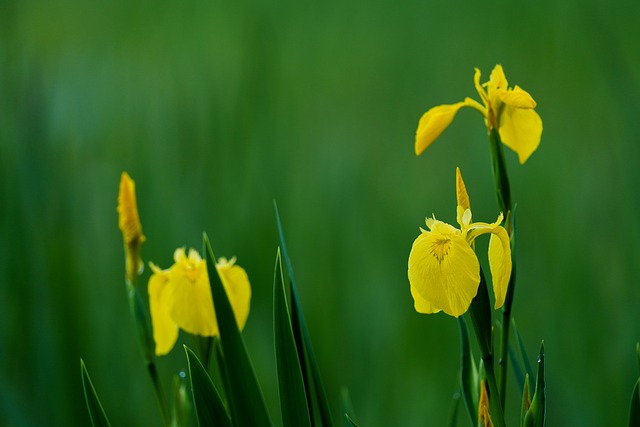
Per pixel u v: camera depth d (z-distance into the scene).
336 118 6.92
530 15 7.81
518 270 4.80
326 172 5.60
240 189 4.86
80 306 3.99
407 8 8.77
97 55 7.44
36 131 4.25
